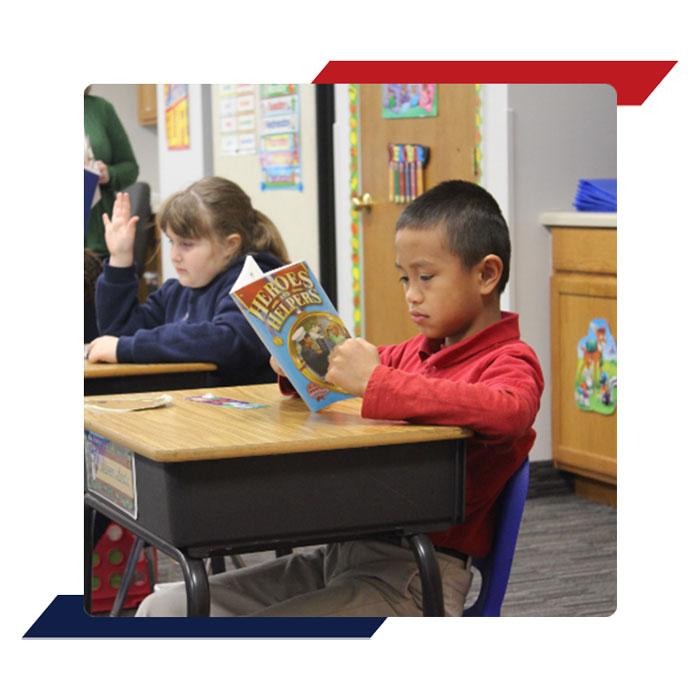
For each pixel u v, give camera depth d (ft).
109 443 4.81
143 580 8.30
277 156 16.66
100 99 14.64
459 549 5.06
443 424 4.57
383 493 4.50
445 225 5.02
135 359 7.59
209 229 8.04
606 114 11.94
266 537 4.32
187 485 4.18
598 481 11.77
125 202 8.75
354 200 14.73
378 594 5.00
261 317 4.85
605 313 11.08
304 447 4.25
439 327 5.14
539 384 4.96
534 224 11.70
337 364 4.74
